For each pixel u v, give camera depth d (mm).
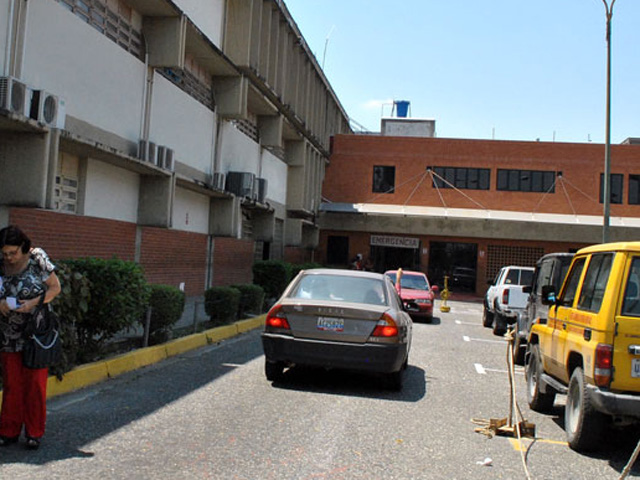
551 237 38344
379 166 40125
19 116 9125
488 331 19281
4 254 5242
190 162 18500
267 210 26703
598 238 38000
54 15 11000
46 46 10828
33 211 11391
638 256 6074
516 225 38594
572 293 7547
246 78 21047
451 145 39531
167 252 17844
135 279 9102
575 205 38500
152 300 10727
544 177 38875
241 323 15133
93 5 12898
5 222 10664
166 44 15094
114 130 13633
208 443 5914
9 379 5441
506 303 17406
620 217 38125
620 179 38469
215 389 8344
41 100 9773
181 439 6004
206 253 21219
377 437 6516
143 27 15133
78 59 11914
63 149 12141
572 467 5938
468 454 6145
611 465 6078
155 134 15797
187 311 16812
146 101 15164
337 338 8531
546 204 38719
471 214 38219
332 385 9211
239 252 25047
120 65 13711
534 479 5484
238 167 23344
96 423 6395
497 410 8297
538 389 8367
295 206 31812
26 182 9938
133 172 15312
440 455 6043
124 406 7164
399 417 7488
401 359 8711
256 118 26641
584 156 38594
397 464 5660
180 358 10680
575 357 6875
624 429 7500
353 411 7621
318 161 37375
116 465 5164
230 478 5004
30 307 5262
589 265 7039
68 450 5488
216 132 20672
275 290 20906
